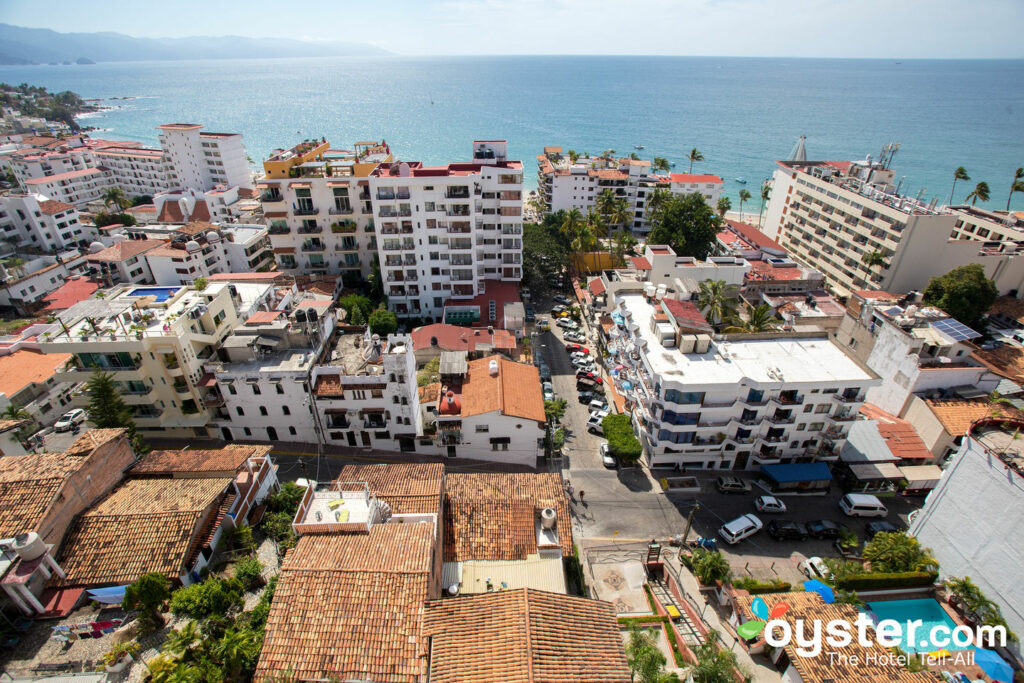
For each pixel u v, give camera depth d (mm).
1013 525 39688
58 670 28453
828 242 106750
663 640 38219
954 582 42312
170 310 55219
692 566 46375
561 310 93812
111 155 163875
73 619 30984
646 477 58312
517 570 37562
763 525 52719
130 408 54500
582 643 26516
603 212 118000
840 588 44094
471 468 58156
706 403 53750
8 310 93062
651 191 132875
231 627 29625
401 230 80625
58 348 49906
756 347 59156
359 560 29641
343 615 27172
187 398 54656
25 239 121812
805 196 114312
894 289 92812
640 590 43812
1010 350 76375
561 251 103562
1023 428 43188
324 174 87438
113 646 29453
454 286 85938
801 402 53562
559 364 79562
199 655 27047
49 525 32938
